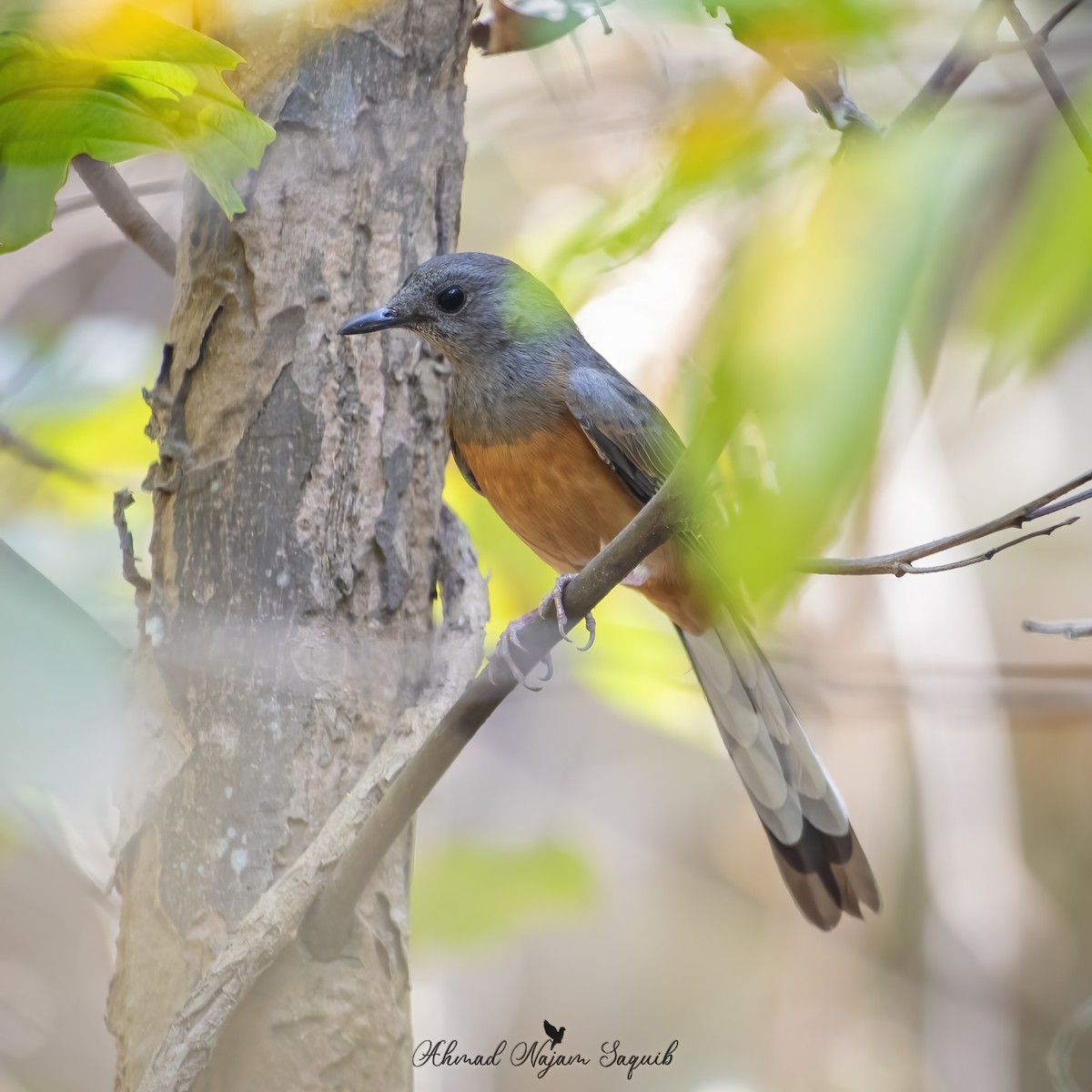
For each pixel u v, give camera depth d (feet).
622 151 29.37
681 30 15.76
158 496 21.08
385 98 21.54
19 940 36.29
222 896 19.35
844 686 35.91
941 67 10.28
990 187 7.81
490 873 36.86
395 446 21.49
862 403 7.07
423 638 21.45
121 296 33.71
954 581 37.83
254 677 19.85
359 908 19.89
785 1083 45.09
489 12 24.94
